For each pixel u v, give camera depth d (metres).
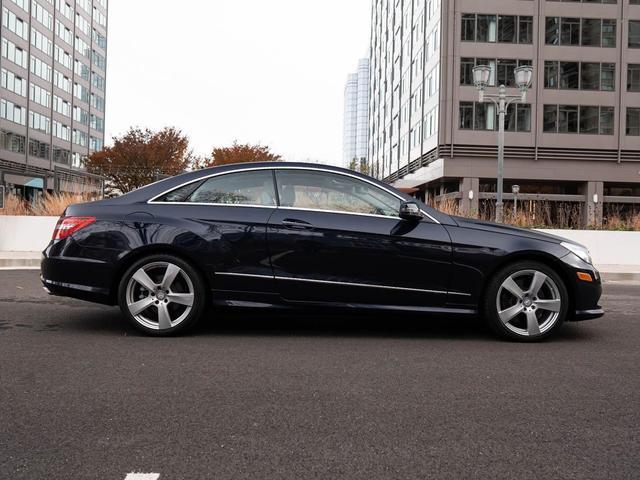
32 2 61.41
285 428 3.16
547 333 5.29
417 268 5.23
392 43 58.81
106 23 84.94
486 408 3.51
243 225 5.25
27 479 2.55
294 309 5.28
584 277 5.32
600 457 2.83
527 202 16.45
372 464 2.73
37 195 16.28
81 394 3.68
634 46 38.50
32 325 5.79
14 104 58.09
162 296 5.27
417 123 45.81
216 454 2.82
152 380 3.99
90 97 79.12
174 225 5.23
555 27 38.22
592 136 38.28
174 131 39.22
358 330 5.76
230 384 3.92
